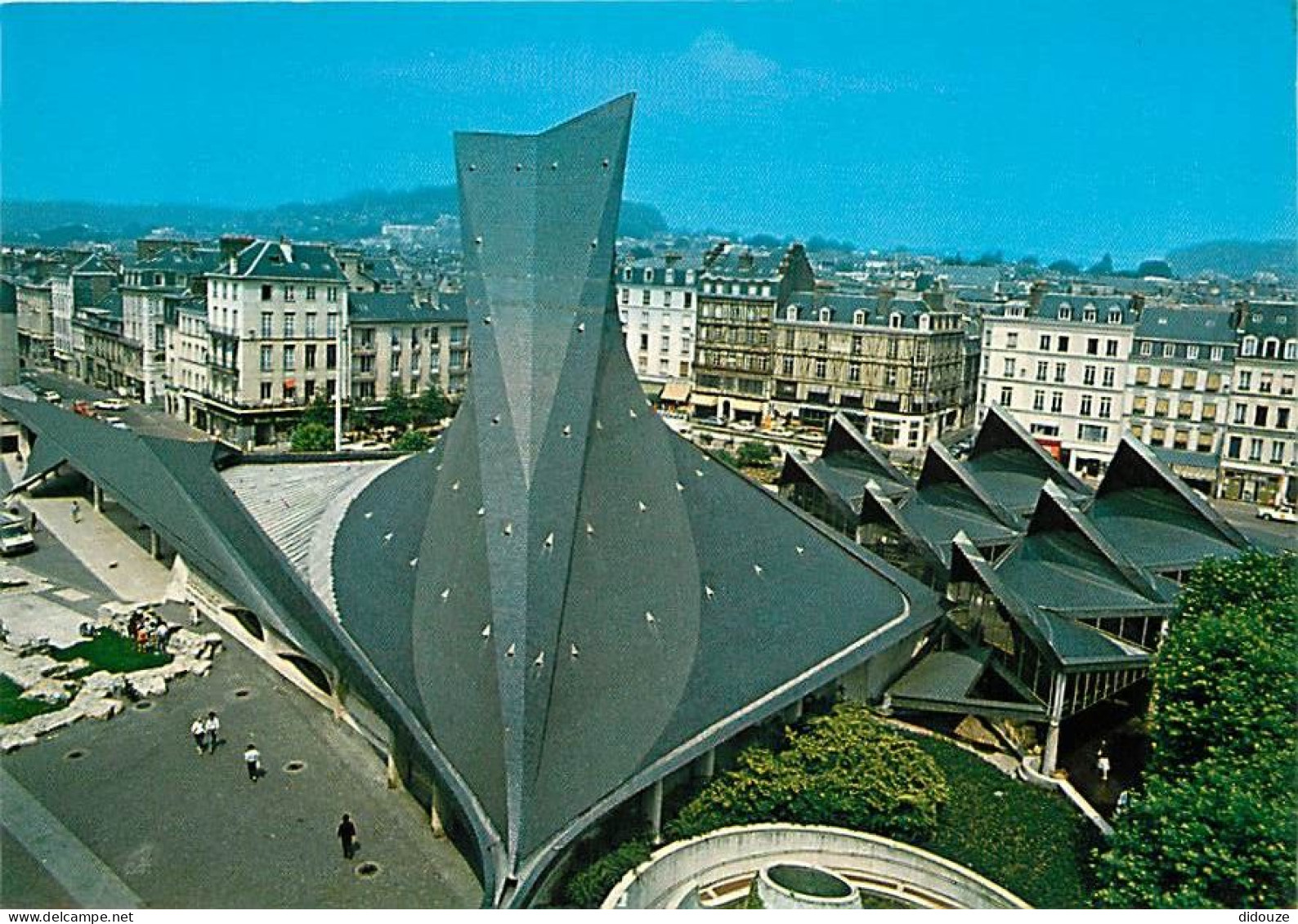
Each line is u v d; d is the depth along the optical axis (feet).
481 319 144.77
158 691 150.30
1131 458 185.98
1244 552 167.43
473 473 134.82
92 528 232.12
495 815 102.37
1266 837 94.27
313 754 135.33
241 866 111.04
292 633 149.69
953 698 145.38
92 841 114.62
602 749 110.22
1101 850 117.80
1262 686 116.16
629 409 145.28
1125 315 329.31
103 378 418.72
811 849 116.78
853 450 220.43
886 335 355.15
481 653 115.75
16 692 148.66
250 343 319.88
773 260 392.88
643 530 133.18
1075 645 140.46
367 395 351.67
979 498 194.80
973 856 116.67
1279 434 305.73
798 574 149.69
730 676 125.39
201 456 201.05
